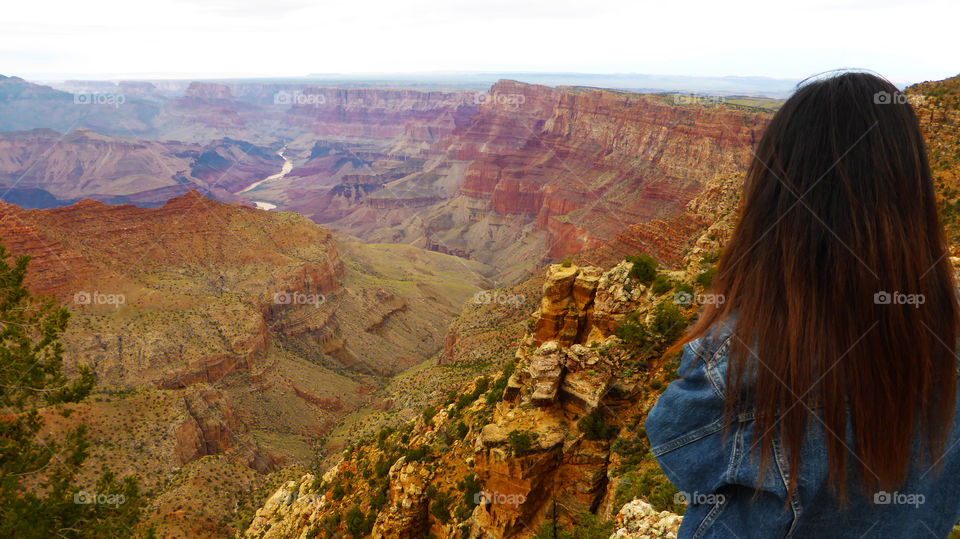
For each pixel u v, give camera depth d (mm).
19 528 14984
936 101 48812
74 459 17078
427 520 30609
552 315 33219
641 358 26891
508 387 30578
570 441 25766
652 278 31812
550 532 23656
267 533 48500
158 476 81625
